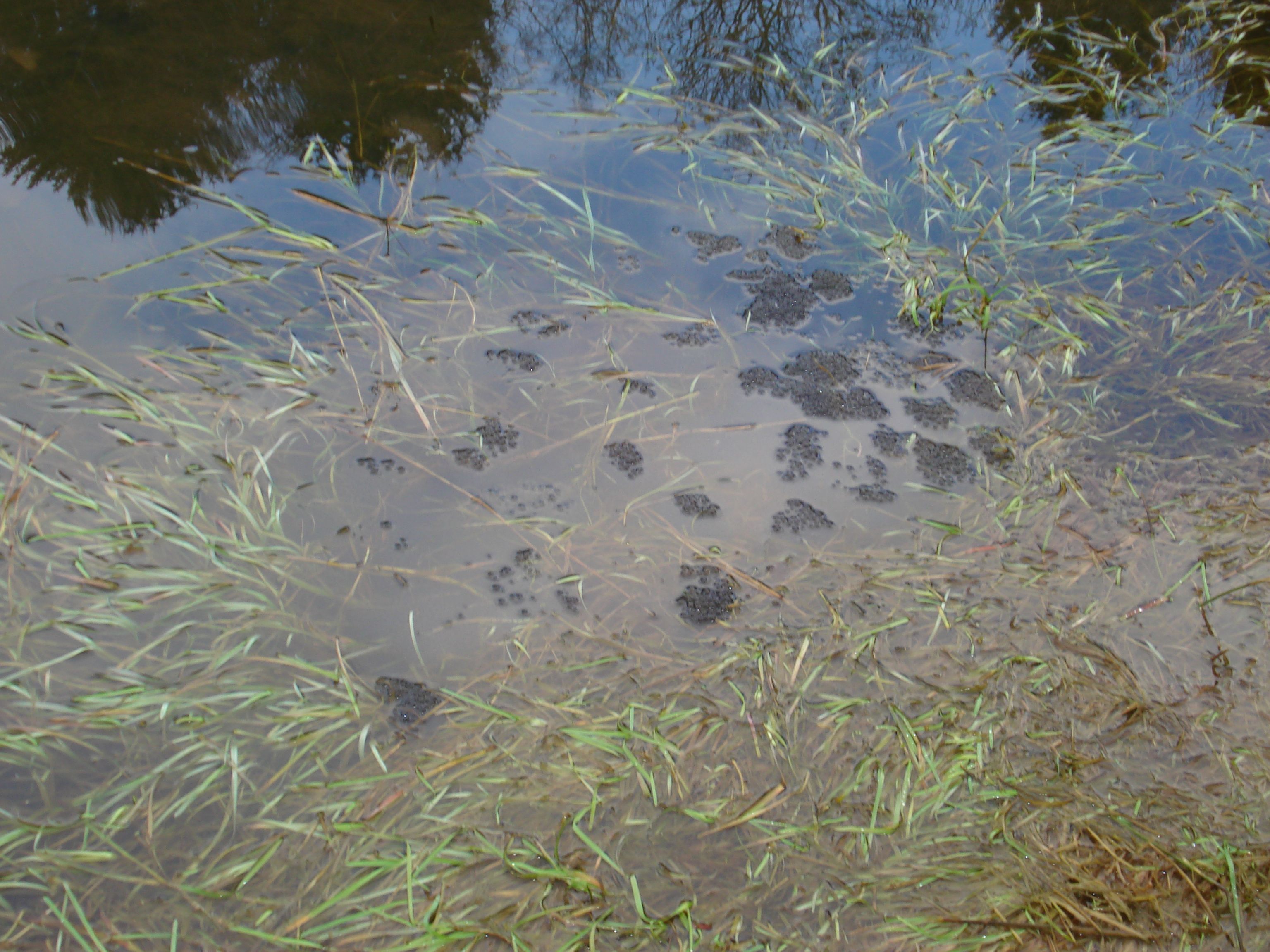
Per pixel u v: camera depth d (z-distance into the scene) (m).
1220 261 3.75
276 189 3.71
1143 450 3.04
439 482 2.82
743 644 2.45
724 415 3.12
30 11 4.25
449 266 3.51
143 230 3.47
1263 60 4.72
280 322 3.24
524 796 2.12
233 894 1.94
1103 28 5.01
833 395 3.21
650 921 1.92
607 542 2.70
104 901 1.94
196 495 2.59
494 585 2.57
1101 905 2.03
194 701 2.22
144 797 2.08
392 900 1.97
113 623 2.37
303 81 4.17
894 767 2.21
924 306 3.50
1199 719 2.34
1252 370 3.31
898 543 2.76
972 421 3.17
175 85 4.03
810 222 3.89
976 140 4.33
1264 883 2.03
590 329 3.38
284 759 2.20
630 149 4.15
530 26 4.70
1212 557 2.69
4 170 3.60
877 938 1.95
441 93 4.23
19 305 3.15
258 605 2.45
